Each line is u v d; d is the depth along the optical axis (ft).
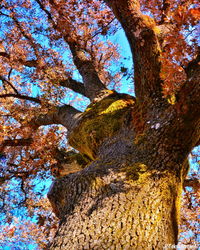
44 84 23.29
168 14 16.84
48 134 25.03
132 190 10.57
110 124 15.31
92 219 9.71
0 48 27.30
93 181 11.33
